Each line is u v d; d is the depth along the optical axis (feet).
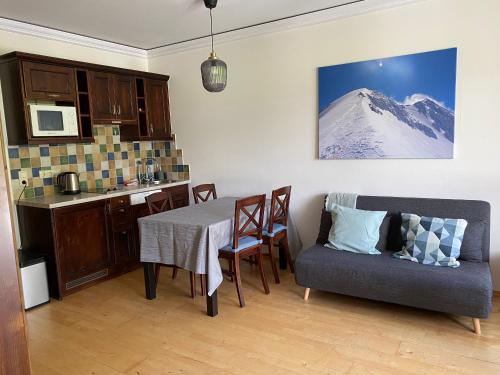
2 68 10.98
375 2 10.64
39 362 7.79
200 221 9.71
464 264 8.98
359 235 10.18
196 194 13.05
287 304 10.11
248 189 13.98
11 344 2.72
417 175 10.82
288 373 7.18
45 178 12.18
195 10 11.02
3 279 2.65
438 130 10.35
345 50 11.44
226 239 9.96
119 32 12.86
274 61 12.74
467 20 9.71
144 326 9.19
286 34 12.38
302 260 9.94
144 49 15.29
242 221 10.68
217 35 13.52
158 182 14.97
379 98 11.05
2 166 2.64
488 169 9.91
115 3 10.19
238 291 10.00
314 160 12.44
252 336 8.55
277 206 12.01
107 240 12.23
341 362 7.45
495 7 9.38
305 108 12.38
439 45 10.12
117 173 14.62
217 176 14.66
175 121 15.43
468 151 10.09
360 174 11.68
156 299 10.75
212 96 14.29
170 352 8.03
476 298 7.95
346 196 11.49
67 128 11.60
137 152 15.42
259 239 10.61
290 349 7.98
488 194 9.99
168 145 15.79
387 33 10.76
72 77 11.80
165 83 15.19
